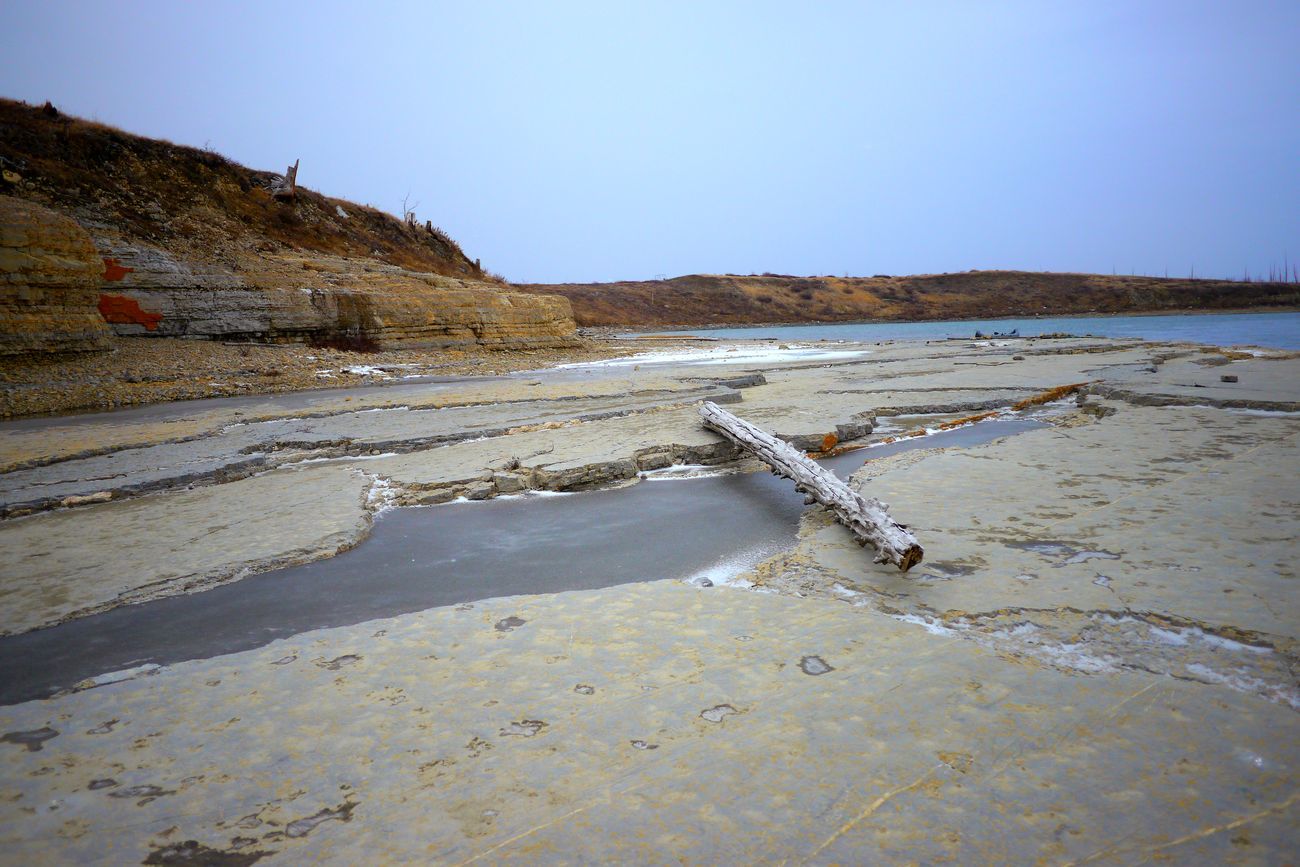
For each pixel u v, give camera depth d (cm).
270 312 2217
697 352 2981
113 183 2445
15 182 2162
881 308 9031
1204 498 592
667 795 253
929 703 306
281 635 442
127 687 352
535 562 562
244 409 1346
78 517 691
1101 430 909
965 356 2258
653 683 333
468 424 1089
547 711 312
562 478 789
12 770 284
